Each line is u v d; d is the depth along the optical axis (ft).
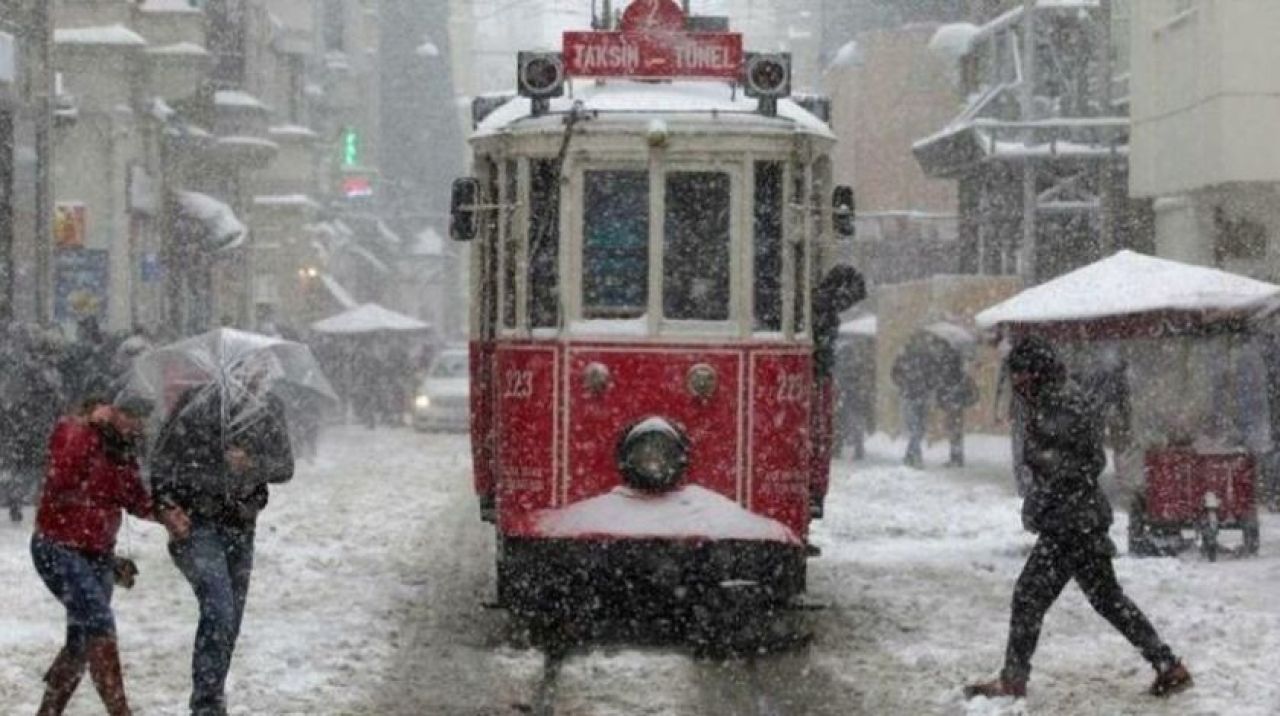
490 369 58.95
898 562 75.46
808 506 55.98
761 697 48.03
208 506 43.57
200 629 43.21
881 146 233.76
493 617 60.90
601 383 54.85
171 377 45.34
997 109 164.55
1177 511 74.90
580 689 49.03
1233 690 48.60
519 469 55.52
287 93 233.96
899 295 164.14
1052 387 47.32
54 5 143.13
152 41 164.86
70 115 139.44
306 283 237.25
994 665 52.08
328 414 194.39
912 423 129.29
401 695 48.16
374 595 65.98
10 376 89.35
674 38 57.67
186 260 186.39
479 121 63.46
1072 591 65.10
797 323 55.67
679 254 55.21
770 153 55.16
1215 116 110.01
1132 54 127.85
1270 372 90.43
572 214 55.16
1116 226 153.28
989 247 171.22
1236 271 118.73
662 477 54.24
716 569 53.47
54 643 55.06
